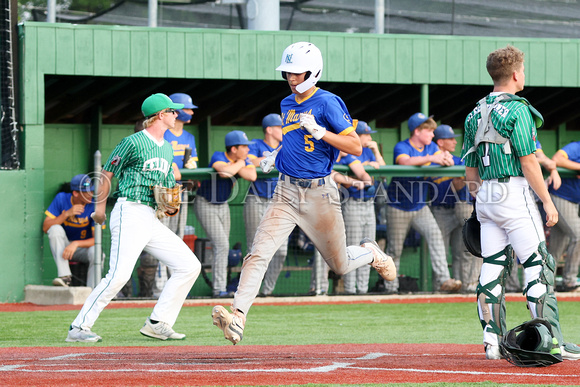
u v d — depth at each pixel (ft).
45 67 115.75
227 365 51.24
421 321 92.48
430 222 117.70
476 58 131.03
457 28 131.64
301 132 55.93
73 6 120.06
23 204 115.24
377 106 147.54
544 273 53.36
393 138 153.17
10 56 114.83
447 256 125.70
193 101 137.28
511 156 53.62
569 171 119.03
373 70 127.34
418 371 48.16
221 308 54.03
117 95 134.82
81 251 116.78
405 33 129.59
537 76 132.67
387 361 53.67
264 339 74.84
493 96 54.60
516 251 54.39
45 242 130.00
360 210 112.88
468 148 57.11
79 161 139.23
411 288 120.16
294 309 105.70
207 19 123.65
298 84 55.01
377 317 96.68
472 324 89.30
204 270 118.93
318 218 57.00
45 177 137.28
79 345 68.13
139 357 56.75
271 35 124.06
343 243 58.95
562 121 158.71
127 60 118.93
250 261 56.39
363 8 128.77
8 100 115.03
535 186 52.80
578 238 120.78
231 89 137.18
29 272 115.55
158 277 115.24
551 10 134.31
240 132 110.93
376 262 63.72
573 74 134.31
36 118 115.65
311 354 59.06
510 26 133.08
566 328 85.25
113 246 71.05
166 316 73.31
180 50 120.88
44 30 115.65
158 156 71.26
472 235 57.67
